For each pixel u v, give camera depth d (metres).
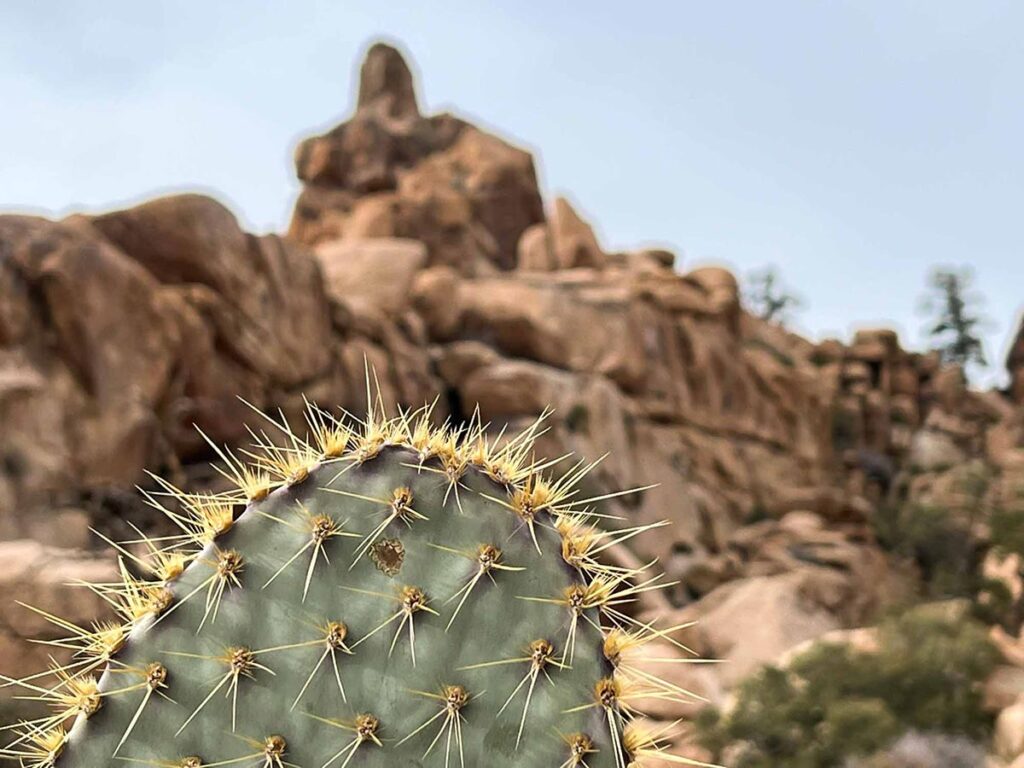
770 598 23.42
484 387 31.77
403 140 53.16
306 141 54.03
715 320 43.62
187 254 24.23
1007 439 58.03
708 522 36.75
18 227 20.81
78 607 9.35
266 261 25.92
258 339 24.98
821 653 15.76
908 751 14.25
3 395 18.50
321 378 27.19
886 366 58.69
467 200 49.53
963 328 72.12
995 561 31.03
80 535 17.91
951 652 15.54
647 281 43.69
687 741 15.20
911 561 38.97
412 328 33.62
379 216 47.66
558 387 32.75
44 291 20.45
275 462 2.59
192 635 2.32
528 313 36.72
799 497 41.72
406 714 2.29
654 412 38.75
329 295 29.19
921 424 58.62
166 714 2.27
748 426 43.41
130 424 20.62
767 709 14.95
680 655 20.23
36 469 18.52
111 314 21.12
